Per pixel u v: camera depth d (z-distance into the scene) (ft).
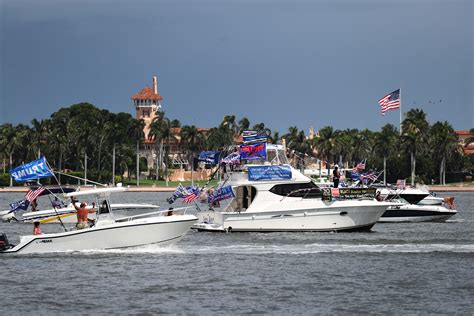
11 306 296.30
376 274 359.05
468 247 444.96
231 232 525.75
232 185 533.55
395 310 291.99
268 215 524.52
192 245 449.48
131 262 381.81
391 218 635.25
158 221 406.21
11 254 395.96
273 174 527.40
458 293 319.68
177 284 333.83
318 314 285.84
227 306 296.92
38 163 425.69
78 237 399.85
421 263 389.39
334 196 529.86
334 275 355.77
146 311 289.53
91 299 306.76
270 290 323.78
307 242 469.57
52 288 324.60
